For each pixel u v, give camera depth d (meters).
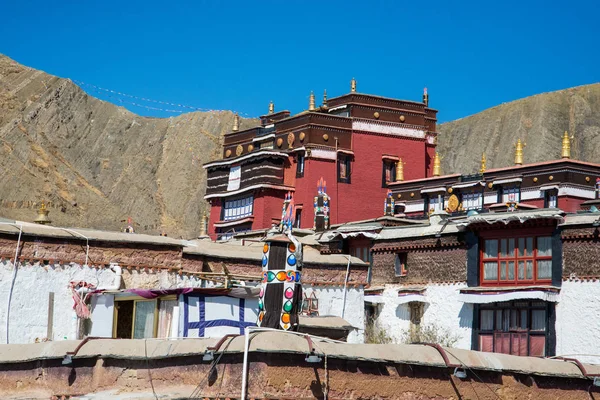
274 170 71.50
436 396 21.80
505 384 22.95
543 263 35.00
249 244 44.44
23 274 28.58
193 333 27.38
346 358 20.52
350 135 72.69
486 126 199.12
